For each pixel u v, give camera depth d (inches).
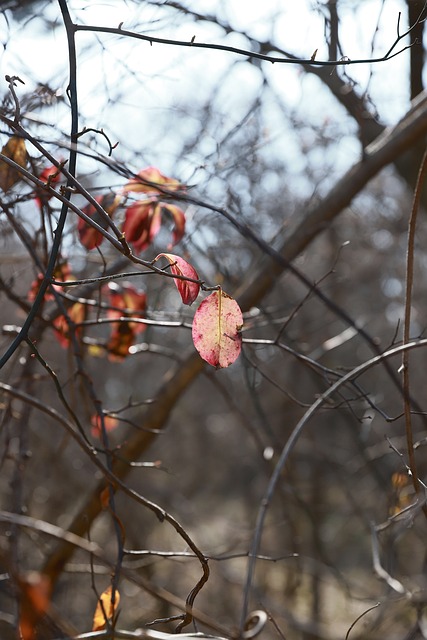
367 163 118.0
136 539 218.7
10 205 80.4
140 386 240.2
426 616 148.3
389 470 184.7
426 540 147.9
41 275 91.4
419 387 239.0
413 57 115.3
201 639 63.7
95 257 106.6
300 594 273.4
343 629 230.8
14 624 83.1
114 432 189.2
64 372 165.9
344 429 264.1
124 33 62.1
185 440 301.4
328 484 272.2
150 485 241.4
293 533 157.2
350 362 270.1
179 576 245.0
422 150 136.5
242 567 274.2
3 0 82.1
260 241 93.8
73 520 110.9
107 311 105.0
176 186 89.9
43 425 199.0
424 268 250.8
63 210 55.8
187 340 195.6
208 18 99.9
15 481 98.7
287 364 244.7
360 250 233.3
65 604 187.0
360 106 119.3
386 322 273.1
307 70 125.4
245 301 114.7
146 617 198.8
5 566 75.9
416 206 70.4
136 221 87.8
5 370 118.6
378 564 98.2
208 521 321.4
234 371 192.1
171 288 129.8
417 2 85.3
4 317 138.8
